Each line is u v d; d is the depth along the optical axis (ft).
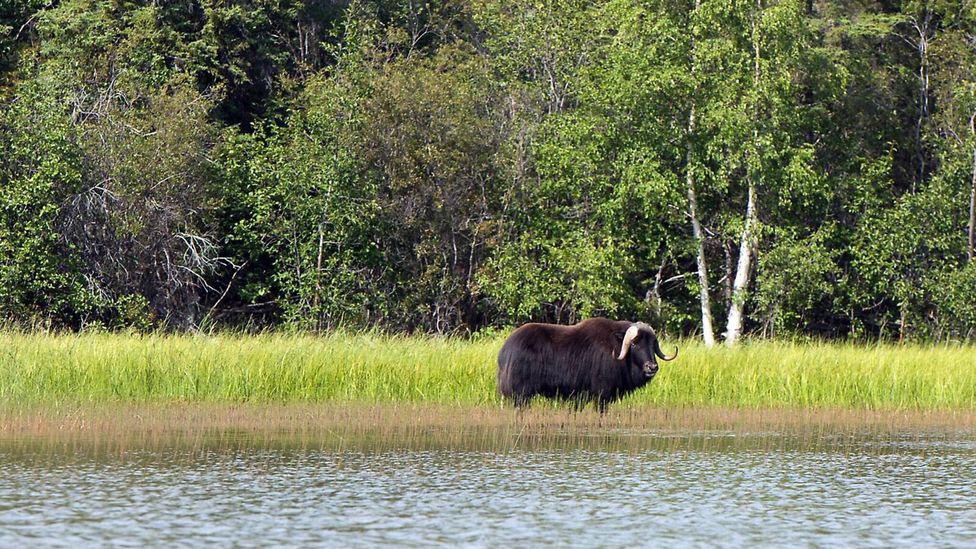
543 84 309.42
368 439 140.87
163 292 282.36
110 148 273.75
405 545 90.53
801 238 297.74
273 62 323.37
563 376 161.89
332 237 286.25
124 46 296.51
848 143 310.45
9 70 305.73
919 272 301.02
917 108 331.36
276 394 163.73
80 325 270.05
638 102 282.97
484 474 119.65
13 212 261.65
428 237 296.10
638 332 162.20
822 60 294.66
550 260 288.51
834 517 102.83
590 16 309.83
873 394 181.27
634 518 100.94
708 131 284.00
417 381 168.86
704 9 282.15
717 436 150.71
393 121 291.99
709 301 296.71
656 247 290.76
